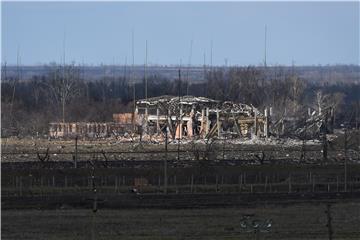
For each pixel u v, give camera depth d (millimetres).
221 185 144875
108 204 126625
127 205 125750
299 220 114125
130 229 108062
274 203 127938
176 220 114250
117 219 114875
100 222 112562
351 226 110625
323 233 105562
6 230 105812
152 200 130125
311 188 143750
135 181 147125
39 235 103250
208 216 117438
